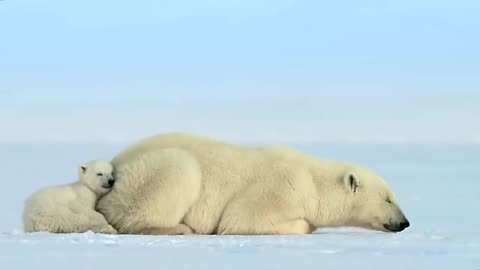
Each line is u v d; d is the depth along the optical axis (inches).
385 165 3036.4
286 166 890.1
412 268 546.3
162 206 829.2
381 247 684.1
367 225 933.2
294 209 877.2
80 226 805.9
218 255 611.5
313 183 902.4
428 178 2342.5
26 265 544.1
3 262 558.9
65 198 817.5
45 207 802.8
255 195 862.5
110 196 840.9
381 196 925.8
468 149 4416.8
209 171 866.1
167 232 846.5
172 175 832.9
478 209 1482.5
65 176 2374.5
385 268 546.0
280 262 571.2
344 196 910.4
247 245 693.3
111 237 743.7
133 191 833.5
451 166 2965.1
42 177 2336.4
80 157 3560.5
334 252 639.8
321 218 905.5
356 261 580.1
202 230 860.0
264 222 853.2
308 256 609.3
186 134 899.4
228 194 866.1
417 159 3454.7
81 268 531.8
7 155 3688.5
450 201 1654.8
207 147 883.4
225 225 851.4
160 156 843.4
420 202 1630.2
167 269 532.1
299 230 880.9
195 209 858.1
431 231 950.4
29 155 3720.5
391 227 925.2
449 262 577.6
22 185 2052.2
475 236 813.2
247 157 888.9
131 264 554.9
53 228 800.9
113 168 864.9
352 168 934.4
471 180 2278.5
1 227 1181.7
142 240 721.0
